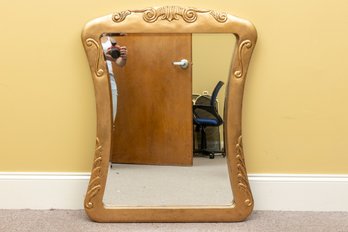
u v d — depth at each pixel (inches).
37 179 76.9
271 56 73.9
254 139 76.1
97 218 73.0
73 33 73.7
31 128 76.0
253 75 74.4
